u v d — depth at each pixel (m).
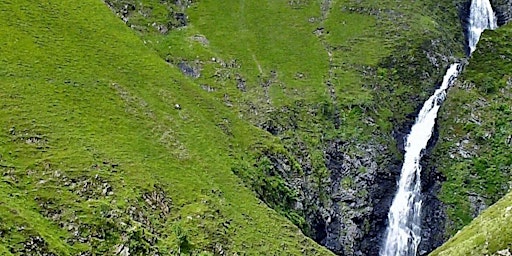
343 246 119.06
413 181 130.75
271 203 103.12
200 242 77.69
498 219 74.88
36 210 68.12
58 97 90.06
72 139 82.06
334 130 130.75
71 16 114.75
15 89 86.12
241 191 94.12
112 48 112.94
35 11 108.69
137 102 101.06
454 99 137.62
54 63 97.81
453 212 122.56
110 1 146.75
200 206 83.06
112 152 84.31
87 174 76.38
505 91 135.12
